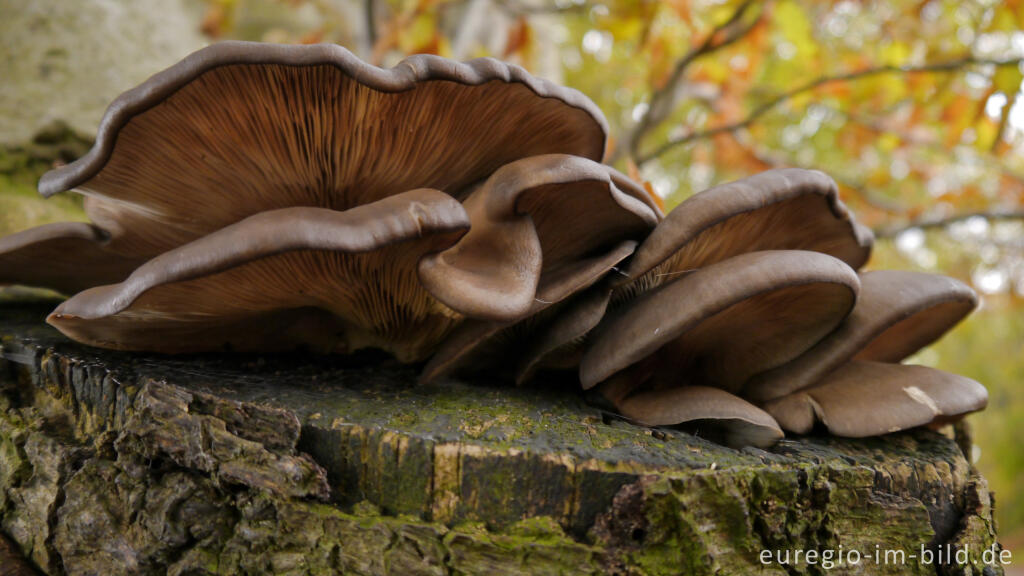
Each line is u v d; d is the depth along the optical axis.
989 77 0.81
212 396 0.51
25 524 0.53
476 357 0.55
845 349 0.54
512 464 0.51
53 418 0.54
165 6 0.84
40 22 0.68
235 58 0.49
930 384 0.55
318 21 1.39
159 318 0.53
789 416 0.55
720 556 0.51
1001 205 1.29
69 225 0.55
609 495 0.51
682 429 0.53
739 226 0.54
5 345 0.55
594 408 0.54
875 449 0.54
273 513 0.51
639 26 0.94
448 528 0.51
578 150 0.55
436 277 0.51
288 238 0.50
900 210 1.25
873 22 1.20
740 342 0.55
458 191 0.55
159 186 0.53
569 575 0.50
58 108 0.67
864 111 1.22
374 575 0.50
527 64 1.06
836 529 0.52
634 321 0.53
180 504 0.51
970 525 0.53
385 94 0.51
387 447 0.51
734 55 1.11
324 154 0.52
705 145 1.55
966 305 0.56
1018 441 2.88
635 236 0.54
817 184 0.53
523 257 0.52
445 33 1.21
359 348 0.56
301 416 0.52
